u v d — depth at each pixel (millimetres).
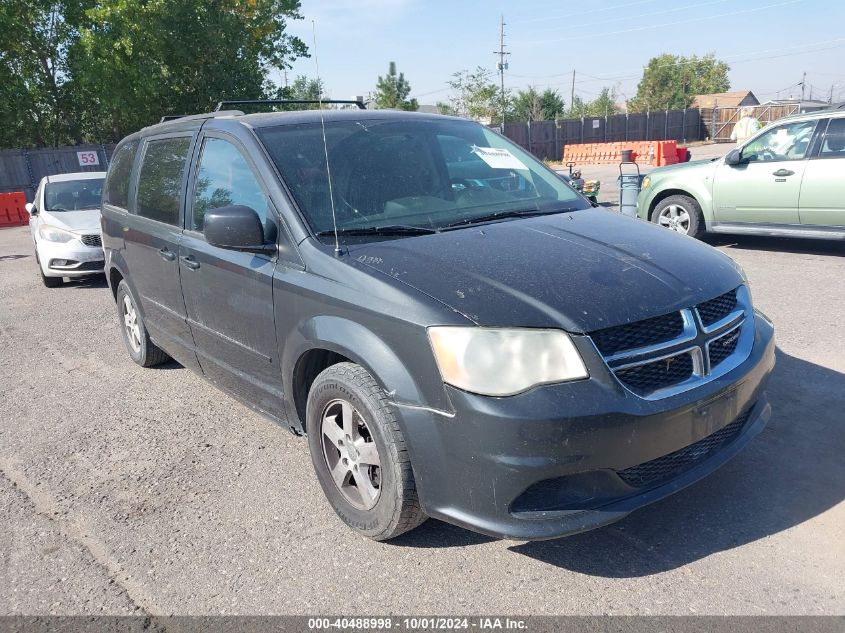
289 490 3633
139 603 2809
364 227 3305
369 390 2824
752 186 8508
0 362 6316
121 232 5301
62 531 3383
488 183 3908
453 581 2809
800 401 4219
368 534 3043
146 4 26125
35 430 4660
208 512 3463
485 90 51156
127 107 27578
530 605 2637
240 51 28281
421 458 2672
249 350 3682
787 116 8367
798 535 2943
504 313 2562
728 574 2729
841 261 8008
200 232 4055
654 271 2895
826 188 7902
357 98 4594
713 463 2850
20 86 30016
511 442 2447
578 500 2566
